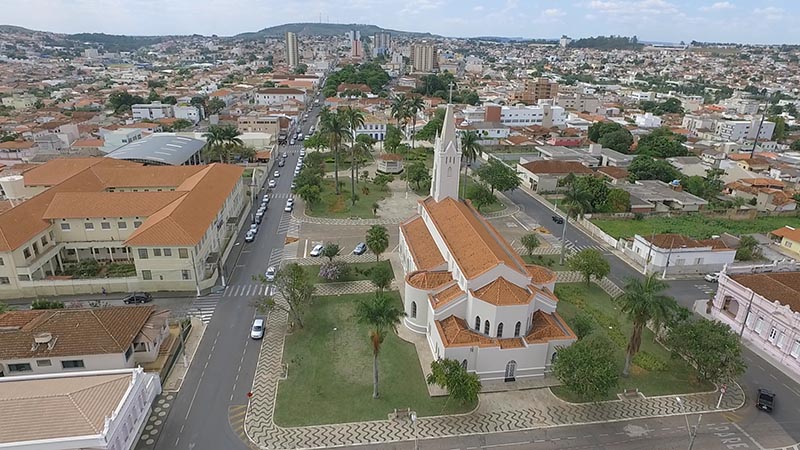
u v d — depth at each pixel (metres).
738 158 174.00
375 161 177.62
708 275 93.69
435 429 54.97
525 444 53.28
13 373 59.66
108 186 110.00
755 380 64.69
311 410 57.34
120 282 82.56
